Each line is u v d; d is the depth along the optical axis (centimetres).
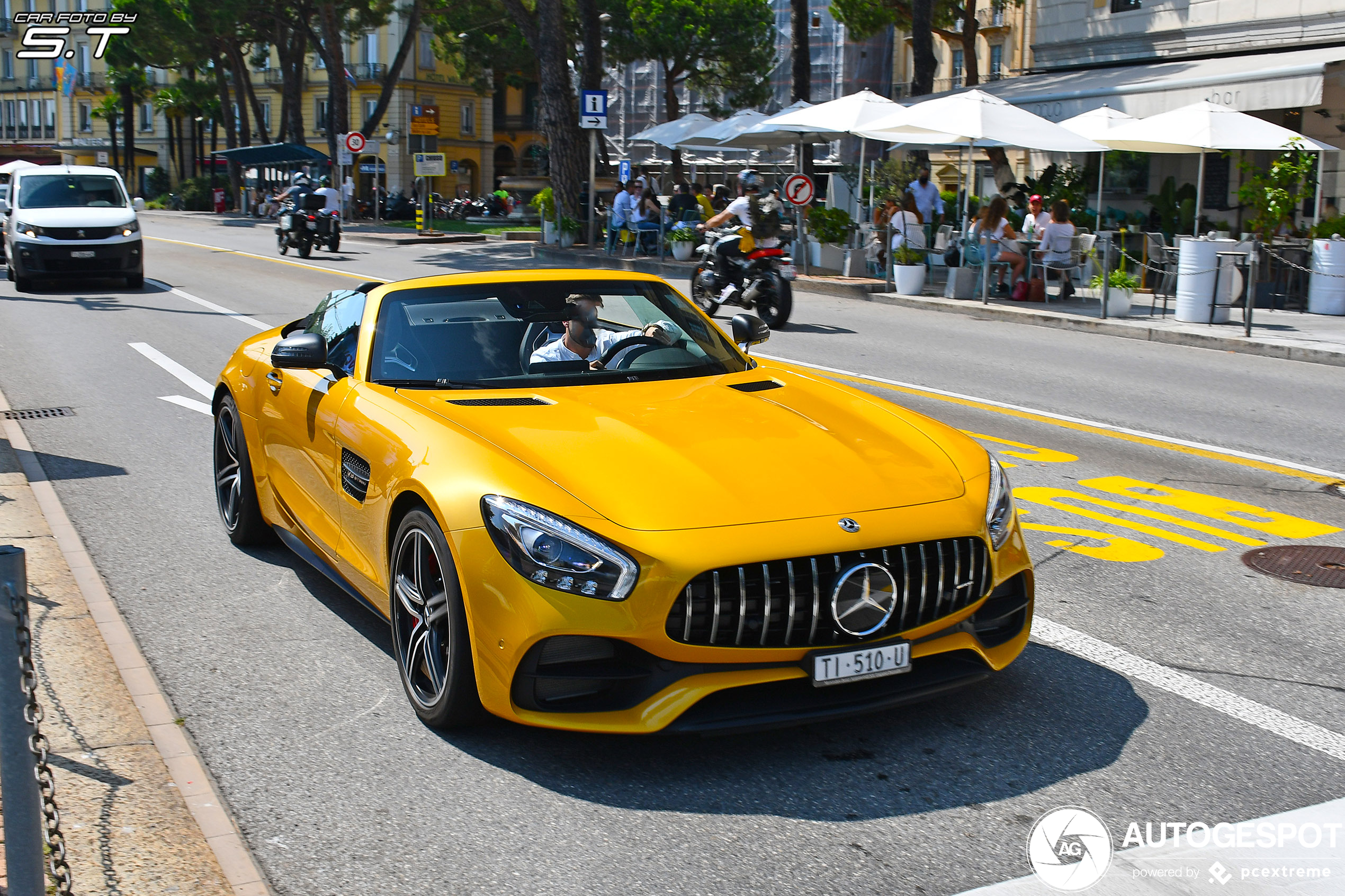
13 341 1355
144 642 470
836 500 365
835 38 4659
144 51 5759
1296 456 824
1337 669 446
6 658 240
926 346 1370
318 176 4916
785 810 339
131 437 861
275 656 456
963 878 304
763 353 1305
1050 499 704
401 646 407
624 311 513
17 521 627
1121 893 295
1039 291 1742
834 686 353
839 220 2195
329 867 311
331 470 467
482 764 368
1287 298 1662
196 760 365
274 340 610
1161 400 1039
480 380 463
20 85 8400
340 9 4922
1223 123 1741
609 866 311
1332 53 1942
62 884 260
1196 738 385
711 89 4909
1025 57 3575
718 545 341
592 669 343
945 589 367
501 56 5378
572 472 367
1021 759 370
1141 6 2691
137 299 1823
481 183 7219
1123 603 521
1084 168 2792
